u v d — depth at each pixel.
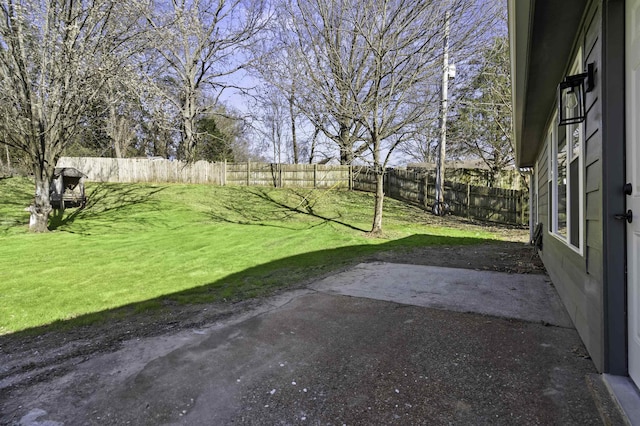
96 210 13.00
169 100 11.55
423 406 1.93
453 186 14.09
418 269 5.58
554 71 3.40
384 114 8.02
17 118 8.38
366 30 7.66
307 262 6.32
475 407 1.90
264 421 1.83
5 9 7.88
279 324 3.25
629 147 1.96
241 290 4.53
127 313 3.67
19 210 12.01
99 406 1.98
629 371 2.00
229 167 19.00
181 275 5.37
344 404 1.96
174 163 18.56
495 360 2.43
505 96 11.64
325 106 8.14
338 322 3.26
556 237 4.17
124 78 8.72
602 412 1.77
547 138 5.16
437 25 7.64
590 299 2.42
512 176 16.05
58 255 6.91
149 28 8.80
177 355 2.62
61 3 7.95
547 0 2.34
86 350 2.76
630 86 1.94
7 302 4.04
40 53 8.06
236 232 9.93
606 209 2.07
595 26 2.27
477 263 6.05
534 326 3.06
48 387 2.20
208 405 1.97
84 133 15.40
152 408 1.95
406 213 13.84
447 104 9.01
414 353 2.58
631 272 1.96
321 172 18.28
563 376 2.18
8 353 2.73
